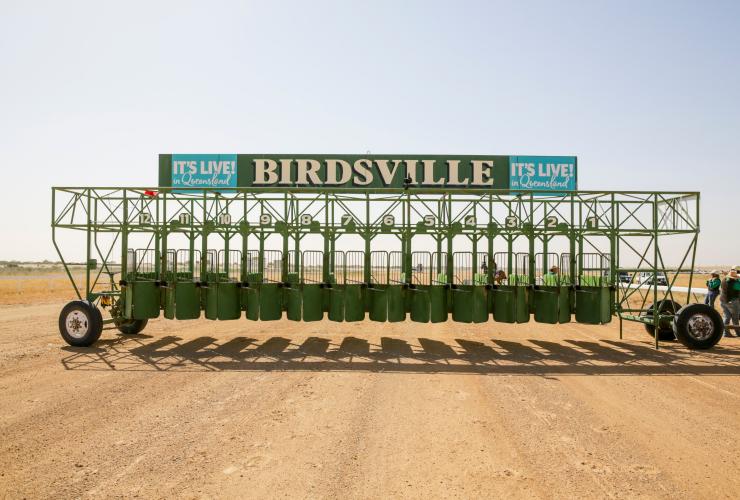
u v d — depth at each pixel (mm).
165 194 12172
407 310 12125
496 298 11914
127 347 10984
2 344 11031
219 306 11742
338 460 4730
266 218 12258
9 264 85750
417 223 12133
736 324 12766
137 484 4191
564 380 8180
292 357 10008
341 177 13961
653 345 11836
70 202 11602
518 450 5027
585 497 4008
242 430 5574
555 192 11906
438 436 5422
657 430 5680
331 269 12766
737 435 5523
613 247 12141
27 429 5570
